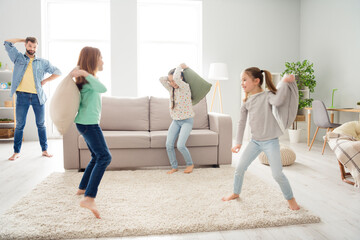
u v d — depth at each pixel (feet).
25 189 7.18
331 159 10.98
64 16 17.02
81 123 5.32
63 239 4.64
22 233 4.64
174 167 8.77
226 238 4.71
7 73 15.92
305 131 16.10
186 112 8.37
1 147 13.44
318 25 16.15
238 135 6.03
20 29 15.74
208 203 6.05
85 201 5.22
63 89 5.14
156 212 5.56
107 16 17.38
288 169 9.40
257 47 17.66
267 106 5.58
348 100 13.92
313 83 15.29
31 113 15.85
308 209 5.92
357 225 5.21
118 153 8.97
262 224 5.13
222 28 17.33
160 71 18.07
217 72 15.71
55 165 9.75
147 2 17.37
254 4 17.51
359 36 13.15
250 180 7.72
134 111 10.41
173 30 17.99
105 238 4.67
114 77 16.47
